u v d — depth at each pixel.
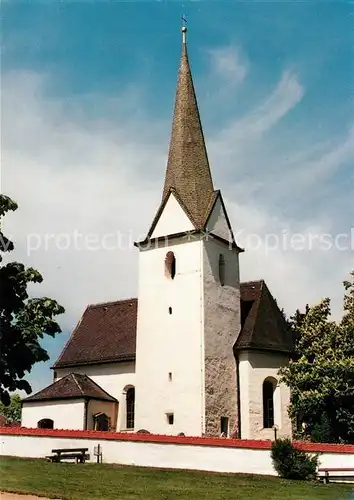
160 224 45.34
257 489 25.11
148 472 28.64
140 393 42.91
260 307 45.28
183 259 43.78
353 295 42.97
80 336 51.22
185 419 40.53
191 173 46.16
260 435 41.19
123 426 44.97
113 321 50.84
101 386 46.84
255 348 42.44
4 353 28.81
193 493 23.81
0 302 29.28
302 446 28.84
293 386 39.88
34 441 33.03
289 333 45.38
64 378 45.84
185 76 49.38
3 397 28.88
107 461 31.56
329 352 39.94
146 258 45.47
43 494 21.75
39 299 30.00
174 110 48.84
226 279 44.78
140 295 44.97
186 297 42.81
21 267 29.91
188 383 41.06
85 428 42.41
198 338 41.44
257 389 42.00
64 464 30.30
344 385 37.97
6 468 28.25
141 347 43.81
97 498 21.67
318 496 23.88
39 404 44.16
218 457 29.59
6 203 30.08
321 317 44.59
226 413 41.44
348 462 28.28
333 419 38.50
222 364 42.16
